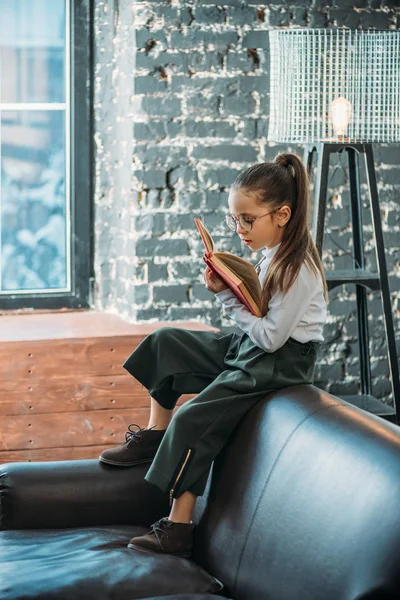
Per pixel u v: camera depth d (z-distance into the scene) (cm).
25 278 458
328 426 216
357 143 368
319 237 377
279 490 218
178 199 430
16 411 394
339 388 458
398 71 367
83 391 400
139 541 245
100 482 267
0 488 263
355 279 383
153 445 273
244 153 434
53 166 455
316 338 254
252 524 223
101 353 399
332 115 365
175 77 423
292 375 251
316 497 205
